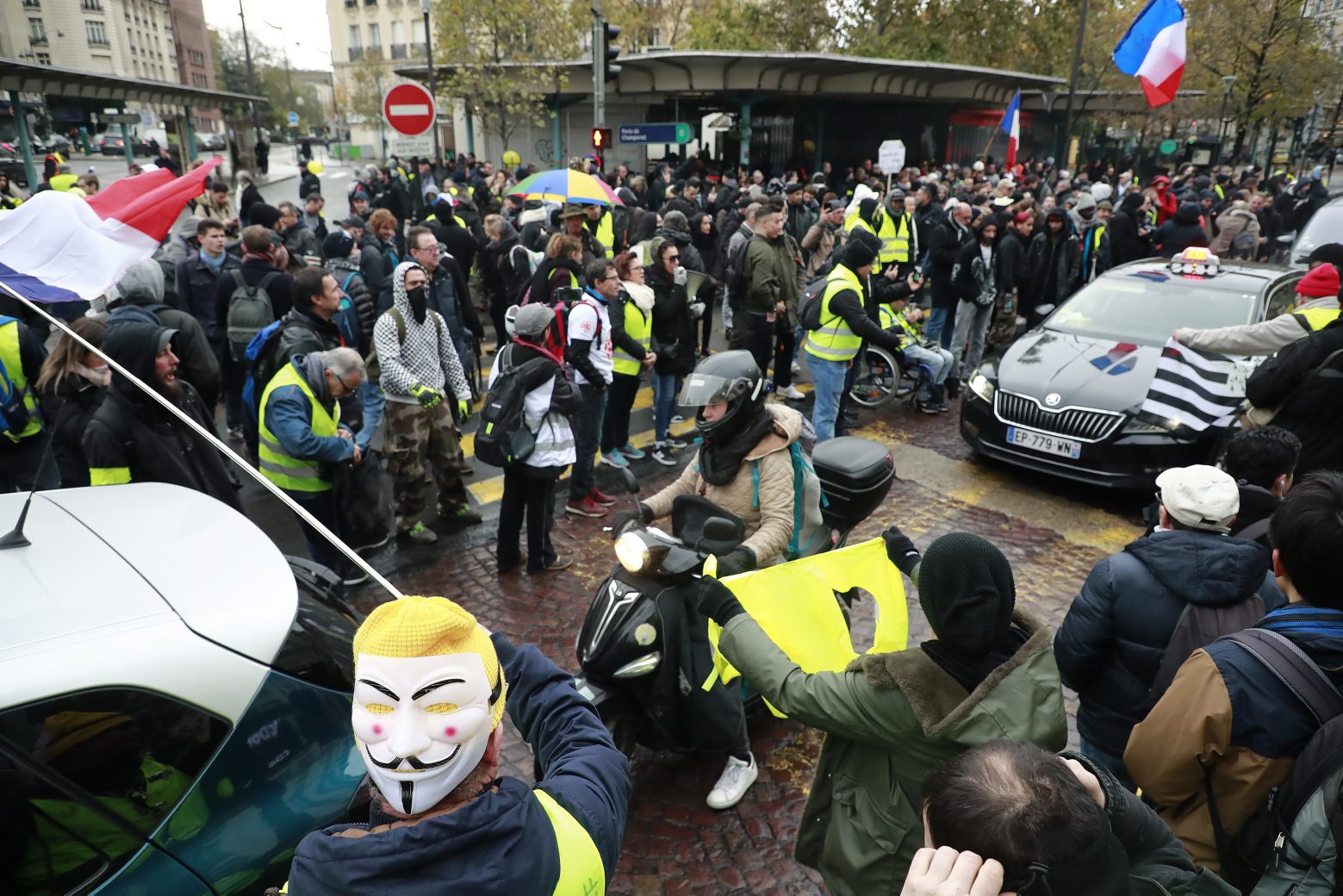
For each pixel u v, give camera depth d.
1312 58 28.94
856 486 4.03
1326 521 2.13
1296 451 3.40
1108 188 14.34
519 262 9.21
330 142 70.88
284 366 4.45
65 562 2.13
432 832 1.19
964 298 8.95
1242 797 2.09
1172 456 6.16
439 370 5.70
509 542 5.32
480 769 1.31
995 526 6.19
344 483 4.75
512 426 4.89
